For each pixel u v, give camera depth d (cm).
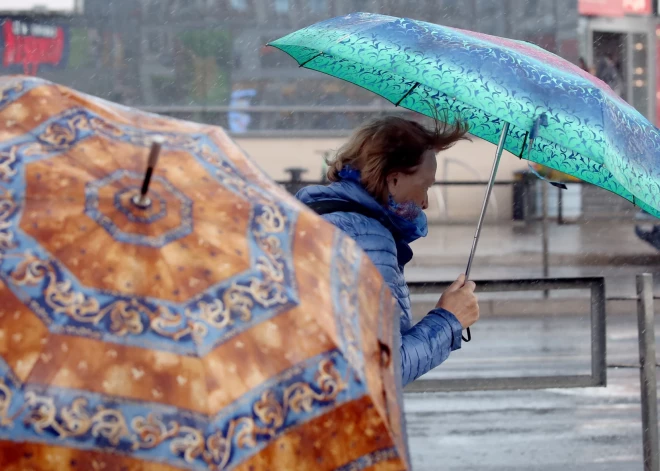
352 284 309
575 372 1267
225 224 286
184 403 252
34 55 1944
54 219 269
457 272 1881
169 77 1983
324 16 1973
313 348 274
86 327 253
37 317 252
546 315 1617
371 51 453
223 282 272
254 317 271
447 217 2228
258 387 263
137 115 324
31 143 289
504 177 2252
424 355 442
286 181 1886
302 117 2030
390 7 1959
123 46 1964
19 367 246
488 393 1169
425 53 441
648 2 2192
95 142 293
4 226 266
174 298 264
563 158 551
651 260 2073
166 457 247
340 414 273
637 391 1181
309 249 300
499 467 909
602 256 2066
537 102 425
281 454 263
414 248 2034
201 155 309
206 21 1981
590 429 1030
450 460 930
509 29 1989
